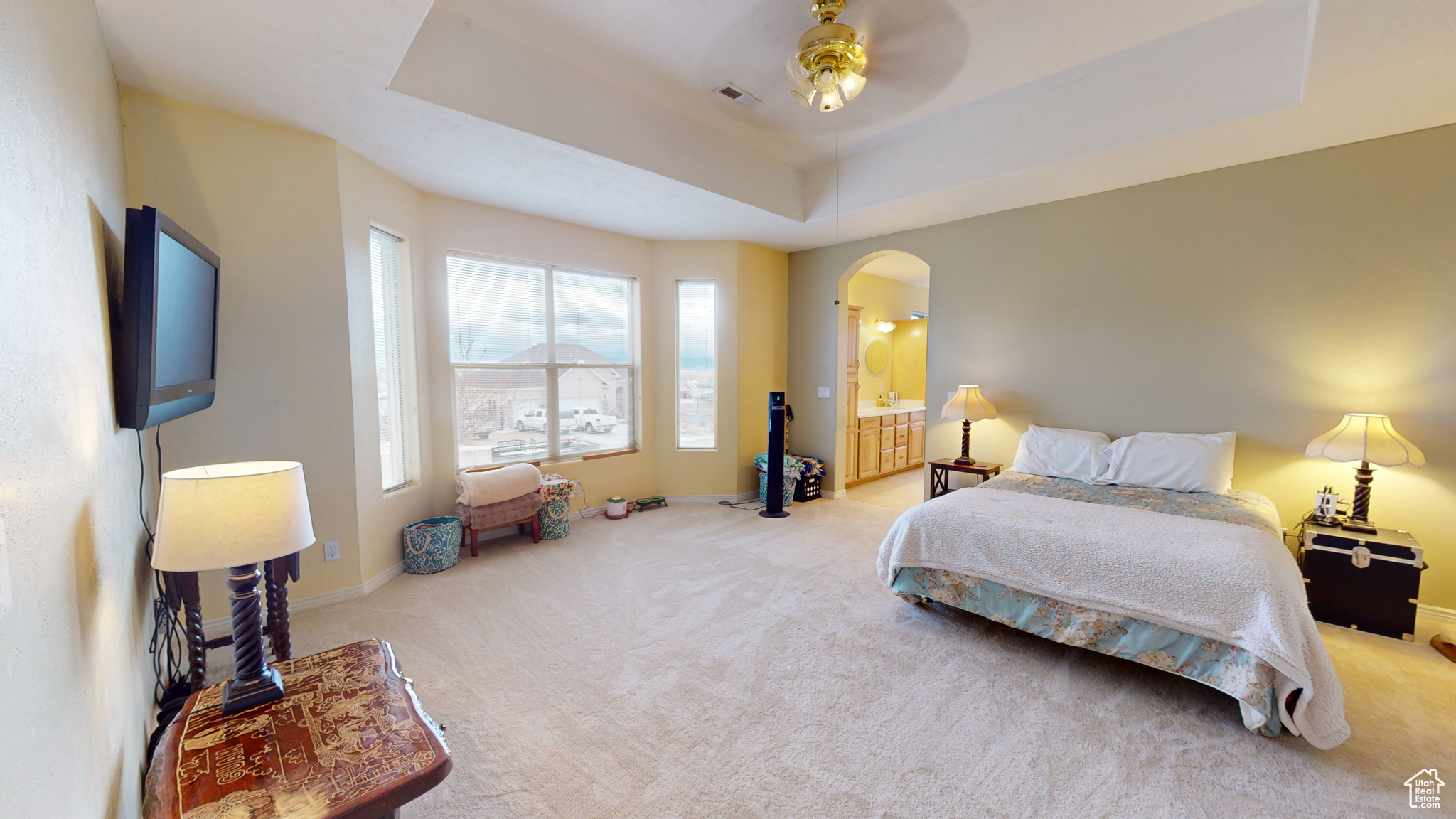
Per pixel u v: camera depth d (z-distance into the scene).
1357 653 2.37
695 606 2.84
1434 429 2.67
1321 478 2.97
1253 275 3.12
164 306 1.55
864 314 6.75
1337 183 2.85
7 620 0.69
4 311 0.75
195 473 1.46
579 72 2.79
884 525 4.36
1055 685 2.15
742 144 3.71
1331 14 1.85
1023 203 3.81
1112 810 1.54
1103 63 2.77
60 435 0.97
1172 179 3.34
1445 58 2.03
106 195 1.66
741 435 5.11
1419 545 2.58
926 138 3.55
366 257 2.95
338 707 1.29
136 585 1.64
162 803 0.99
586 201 3.70
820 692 2.10
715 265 4.91
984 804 1.56
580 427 4.50
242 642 1.32
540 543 3.84
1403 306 2.72
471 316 3.78
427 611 2.76
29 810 0.73
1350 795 1.59
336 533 2.83
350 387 2.82
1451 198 2.60
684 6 2.30
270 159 2.53
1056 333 3.84
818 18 2.32
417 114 2.45
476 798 1.58
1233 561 1.94
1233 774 1.68
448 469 3.67
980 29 2.46
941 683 2.16
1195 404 3.34
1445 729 1.87
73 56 1.33
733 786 1.63
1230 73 2.53
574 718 1.94
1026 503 2.73
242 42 1.91
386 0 1.72
